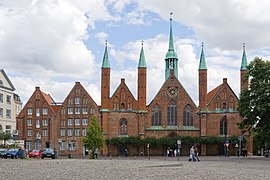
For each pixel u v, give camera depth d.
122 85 115.19
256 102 75.12
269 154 92.19
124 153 112.25
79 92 120.19
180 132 115.31
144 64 115.19
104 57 114.69
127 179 25.53
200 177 27.77
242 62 115.19
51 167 37.00
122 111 114.00
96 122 93.00
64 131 119.75
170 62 128.12
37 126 121.75
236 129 113.44
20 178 25.59
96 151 93.56
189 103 116.56
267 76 75.88
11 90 113.12
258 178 27.64
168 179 25.94
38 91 123.00
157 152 113.31
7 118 110.44
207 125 114.50
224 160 67.88
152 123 116.00
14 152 67.06
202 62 115.75
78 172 30.97
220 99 115.06
